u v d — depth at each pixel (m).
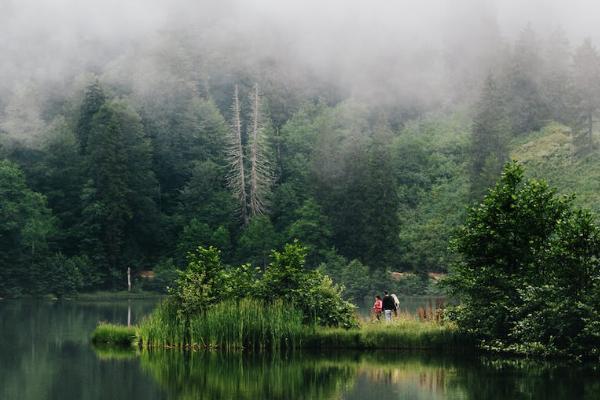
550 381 20.81
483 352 27.42
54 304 65.38
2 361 25.14
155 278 84.06
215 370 23.06
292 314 28.45
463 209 92.25
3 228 78.62
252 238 88.81
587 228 25.03
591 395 18.47
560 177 96.38
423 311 31.69
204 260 30.41
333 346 28.34
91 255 85.50
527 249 26.72
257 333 28.44
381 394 18.84
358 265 80.81
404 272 89.12
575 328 25.20
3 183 81.88
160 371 22.89
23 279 76.94
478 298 26.86
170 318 29.48
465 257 27.94
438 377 21.62
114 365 24.16
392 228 89.94
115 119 89.75
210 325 28.48
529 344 25.02
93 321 44.31
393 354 26.94
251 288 29.81
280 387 19.94
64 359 25.72
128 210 87.38
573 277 25.03
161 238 93.94
